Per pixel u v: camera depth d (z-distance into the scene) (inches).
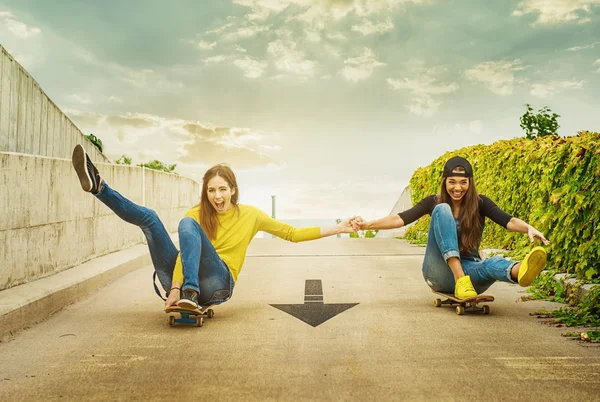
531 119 577.3
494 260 220.1
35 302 223.5
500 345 180.1
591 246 237.1
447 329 202.2
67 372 157.8
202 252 210.2
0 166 242.2
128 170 446.6
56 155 462.3
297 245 550.0
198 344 185.5
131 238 462.0
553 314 221.6
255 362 164.7
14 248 255.1
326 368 158.4
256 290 290.8
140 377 152.1
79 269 318.7
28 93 407.5
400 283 307.9
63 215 313.3
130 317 230.4
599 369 154.4
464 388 140.6
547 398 132.9
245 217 223.9
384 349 177.3
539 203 306.8
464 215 230.1
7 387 145.8
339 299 263.6
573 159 261.7
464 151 519.5
